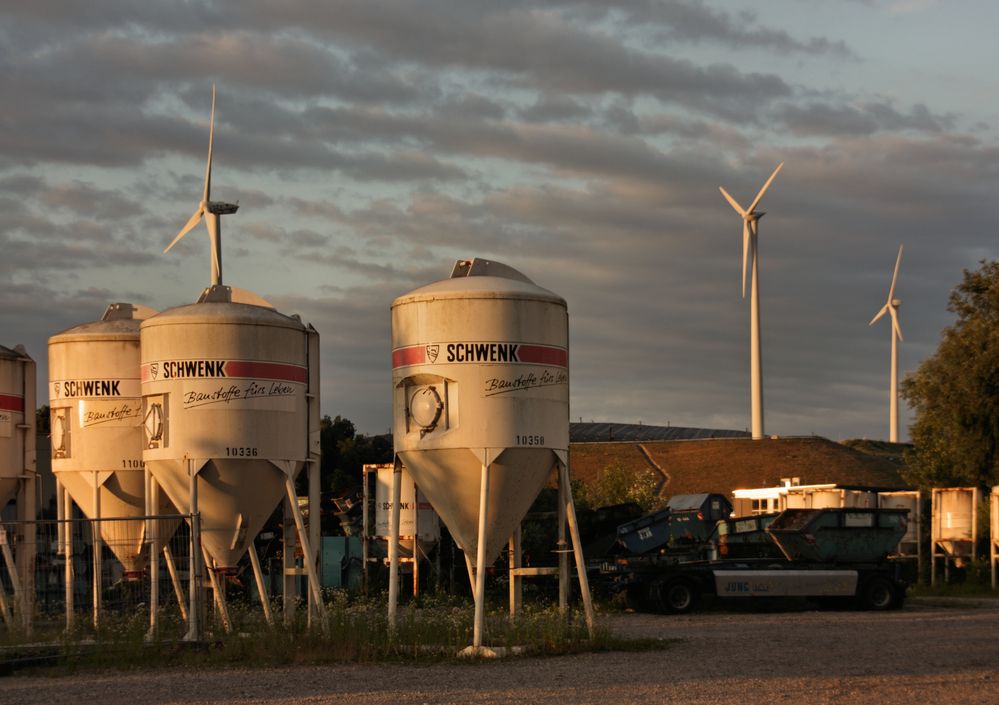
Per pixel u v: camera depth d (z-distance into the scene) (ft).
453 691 53.36
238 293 80.28
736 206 313.53
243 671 60.85
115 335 82.99
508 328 69.56
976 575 148.05
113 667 62.75
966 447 164.45
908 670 61.36
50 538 98.73
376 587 125.90
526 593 118.11
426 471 70.59
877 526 115.96
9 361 84.84
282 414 74.33
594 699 50.90
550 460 71.56
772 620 98.43
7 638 70.28
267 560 117.50
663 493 293.64
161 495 80.69
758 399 332.60
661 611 107.45
